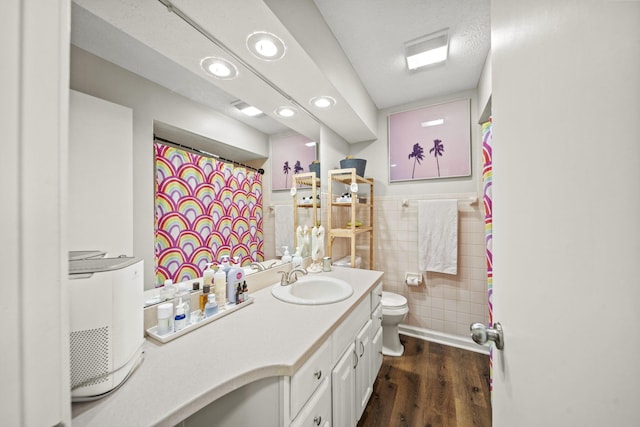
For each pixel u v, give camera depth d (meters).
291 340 0.86
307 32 1.16
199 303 1.09
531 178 0.42
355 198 2.02
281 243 1.69
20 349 0.24
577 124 0.30
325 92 1.50
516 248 0.48
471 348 2.10
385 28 1.41
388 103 2.35
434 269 2.16
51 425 0.26
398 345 2.05
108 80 0.86
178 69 1.09
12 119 0.24
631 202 0.23
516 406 0.47
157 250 1.01
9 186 0.24
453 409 1.44
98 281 0.61
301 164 1.85
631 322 0.23
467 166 2.12
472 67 1.80
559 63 0.34
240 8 0.89
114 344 0.63
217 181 1.27
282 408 0.75
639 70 0.22
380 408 1.46
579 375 0.29
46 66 0.26
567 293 0.32
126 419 0.54
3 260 0.23
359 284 1.51
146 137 0.97
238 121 1.39
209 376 0.68
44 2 0.26
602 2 0.26
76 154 0.77
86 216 0.79
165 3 0.85
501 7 0.56
